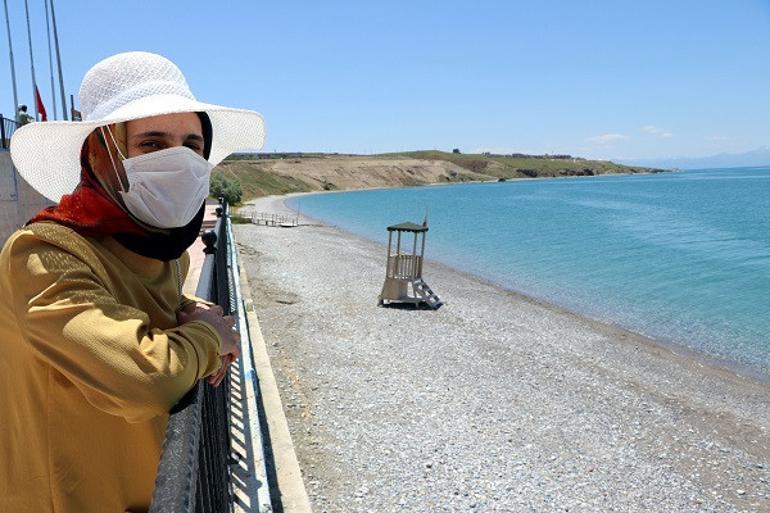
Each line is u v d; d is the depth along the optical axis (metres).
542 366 14.55
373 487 8.13
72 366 1.40
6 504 1.63
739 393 13.57
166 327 1.81
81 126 1.66
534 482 8.66
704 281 29.09
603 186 169.38
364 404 11.15
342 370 13.09
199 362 1.60
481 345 16.14
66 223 1.58
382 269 30.06
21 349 1.49
